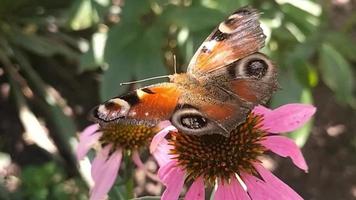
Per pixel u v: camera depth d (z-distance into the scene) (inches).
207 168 8.0
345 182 16.7
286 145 8.1
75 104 18.3
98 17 16.2
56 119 17.0
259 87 6.9
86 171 11.3
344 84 15.7
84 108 18.2
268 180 8.1
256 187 8.0
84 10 16.2
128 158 10.0
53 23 19.2
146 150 10.2
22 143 17.6
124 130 9.9
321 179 16.8
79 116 18.0
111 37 15.8
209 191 8.6
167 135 8.4
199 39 15.1
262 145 8.1
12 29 18.7
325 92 18.6
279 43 16.1
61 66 19.3
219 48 7.2
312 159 17.2
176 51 17.0
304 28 16.1
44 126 17.8
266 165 16.8
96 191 9.7
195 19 15.0
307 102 15.1
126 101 6.6
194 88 6.9
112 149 10.0
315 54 18.4
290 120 8.1
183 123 6.7
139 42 15.7
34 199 15.2
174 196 8.1
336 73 15.7
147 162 15.5
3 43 18.4
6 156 16.6
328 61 15.8
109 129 10.0
